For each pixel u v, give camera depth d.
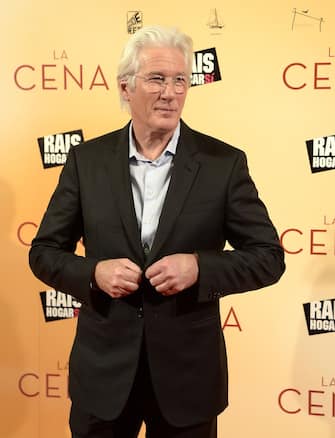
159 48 1.30
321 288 2.10
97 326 1.39
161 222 1.33
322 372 2.14
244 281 1.32
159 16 2.06
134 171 1.40
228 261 1.31
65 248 1.46
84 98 2.13
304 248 2.09
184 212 1.34
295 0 2.00
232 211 1.37
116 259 1.31
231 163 1.38
